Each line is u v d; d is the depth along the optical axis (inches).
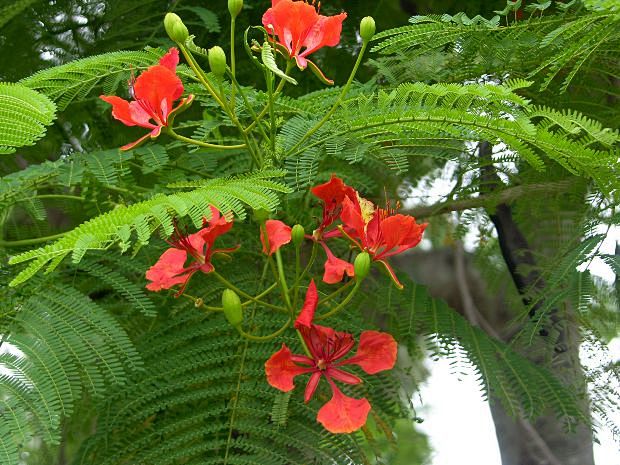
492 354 37.5
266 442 32.2
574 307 35.3
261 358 33.7
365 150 33.4
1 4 46.1
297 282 31.0
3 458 27.1
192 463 31.8
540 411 36.4
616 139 30.4
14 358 29.4
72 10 47.5
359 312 38.0
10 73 47.9
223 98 32.3
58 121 47.1
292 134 34.2
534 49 37.9
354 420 29.3
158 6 47.6
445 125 31.9
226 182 29.1
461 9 49.3
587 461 52.4
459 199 46.8
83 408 37.8
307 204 36.6
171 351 34.2
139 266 34.7
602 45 36.6
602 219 38.4
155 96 30.0
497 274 54.5
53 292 32.0
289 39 31.8
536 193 43.9
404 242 29.9
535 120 35.4
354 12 49.9
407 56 39.8
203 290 36.0
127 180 36.8
